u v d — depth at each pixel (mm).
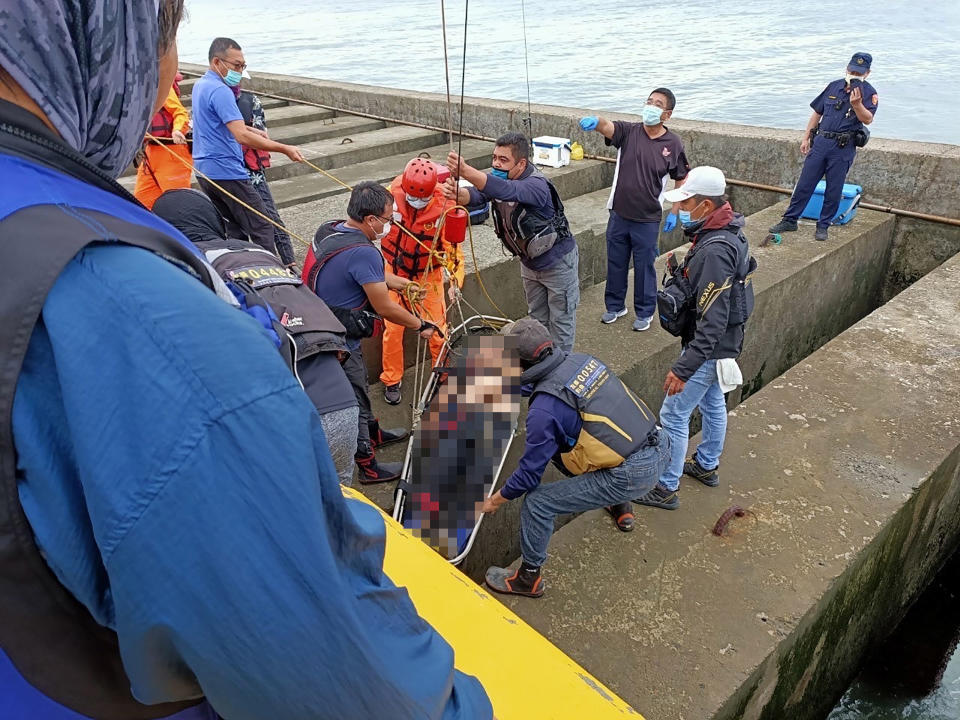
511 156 4113
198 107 4535
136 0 523
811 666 3275
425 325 3863
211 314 460
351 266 3443
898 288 7500
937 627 4355
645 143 4980
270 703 462
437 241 4207
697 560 3232
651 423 3031
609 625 2916
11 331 407
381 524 637
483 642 1313
